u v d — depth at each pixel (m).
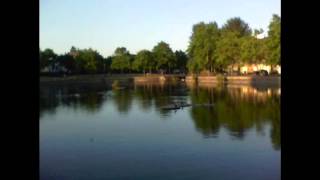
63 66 109.12
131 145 26.61
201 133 31.47
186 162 21.48
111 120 40.78
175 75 125.44
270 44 77.69
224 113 44.69
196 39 111.75
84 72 117.00
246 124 35.66
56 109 51.34
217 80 98.81
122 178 18.59
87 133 32.12
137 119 41.31
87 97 68.62
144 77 121.50
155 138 29.39
